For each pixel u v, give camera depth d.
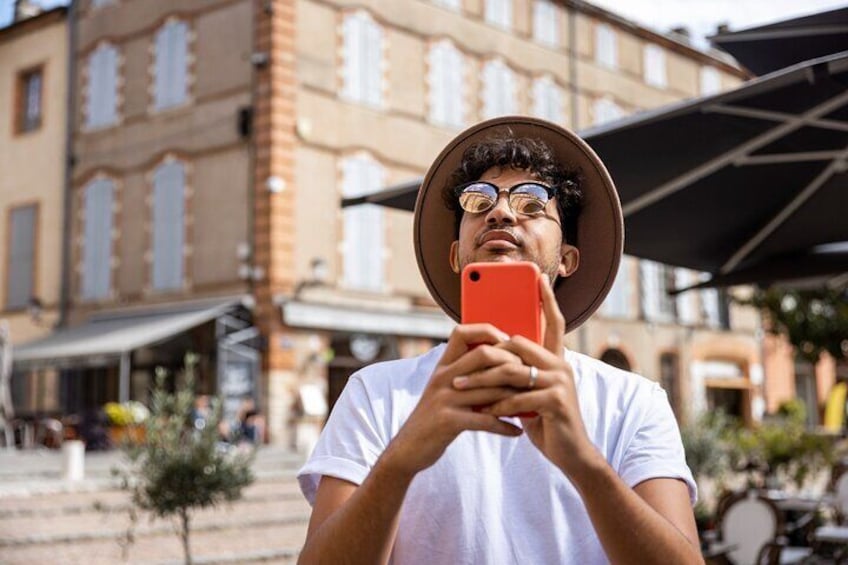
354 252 20.98
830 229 5.09
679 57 30.44
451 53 23.53
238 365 19.42
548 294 1.27
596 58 27.59
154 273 21.83
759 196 4.62
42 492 11.70
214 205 20.80
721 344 31.17
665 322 29.28
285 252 19.81
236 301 19.53
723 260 5.49
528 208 1.64
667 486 1.51
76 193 23.98
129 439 8.41
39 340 22.09
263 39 20.30
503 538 1.54
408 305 21.94
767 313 15.67
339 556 1.33
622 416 1.63
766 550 6.61
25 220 25.20
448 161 1.84
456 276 1.85
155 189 22.03
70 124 24.31
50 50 25.19
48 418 20.30
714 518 7.72
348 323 20.34
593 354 26.69
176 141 21.75
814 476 10.34
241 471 8.04
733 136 3.90
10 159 25.83
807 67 3.26
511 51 25.09
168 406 8.15
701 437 10.50
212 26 21.39
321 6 20.97
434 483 1.57
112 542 9.97
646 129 3.73
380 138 21.75
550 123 1.79
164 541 10.18
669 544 1.29
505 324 1.28
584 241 1.79
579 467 1.24
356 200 4.71
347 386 1.73
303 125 20.25
